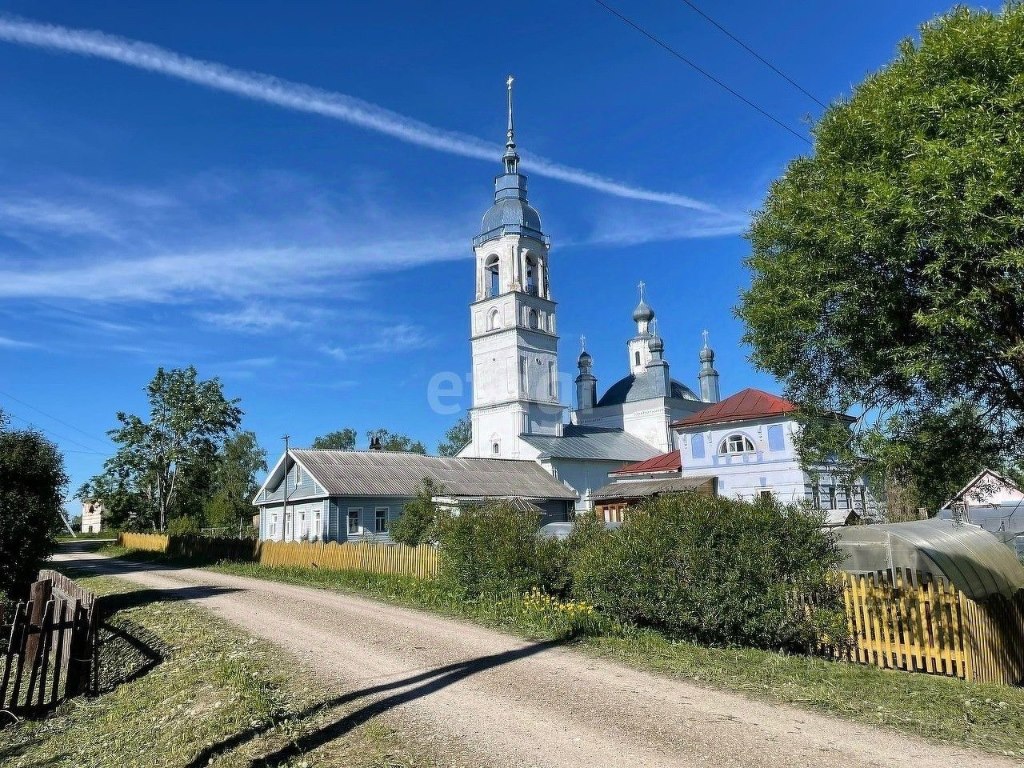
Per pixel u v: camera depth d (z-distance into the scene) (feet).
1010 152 21.89
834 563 36.09
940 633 31.71
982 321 24.97
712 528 35.91
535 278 194.18
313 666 33.88
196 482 192.54
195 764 22.97
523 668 32.14
